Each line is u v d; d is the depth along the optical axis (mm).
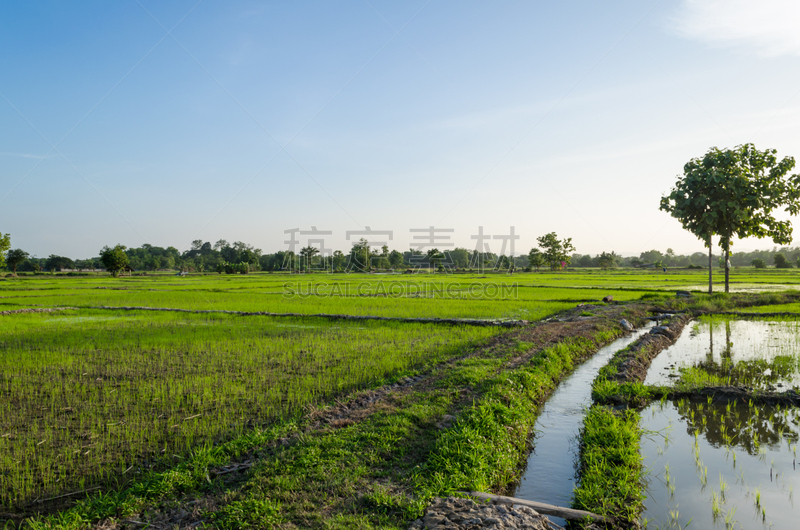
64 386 8719
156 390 8430
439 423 6543
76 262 135250
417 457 5578
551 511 4520
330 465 5258
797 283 36719
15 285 48656
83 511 4531
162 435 6422
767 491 5168
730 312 18625
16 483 5133
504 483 5328
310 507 4457
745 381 9211
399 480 5004
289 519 4250
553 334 13008
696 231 20844
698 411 7719
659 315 17875
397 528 4070
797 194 18984
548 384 8883
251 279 63156
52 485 5160
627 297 26156
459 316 19094
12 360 10898
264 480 4961
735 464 5832
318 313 20156
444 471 5109
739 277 48562
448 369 9438
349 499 4605
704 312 19000
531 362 9742
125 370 9914
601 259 118375
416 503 4430
